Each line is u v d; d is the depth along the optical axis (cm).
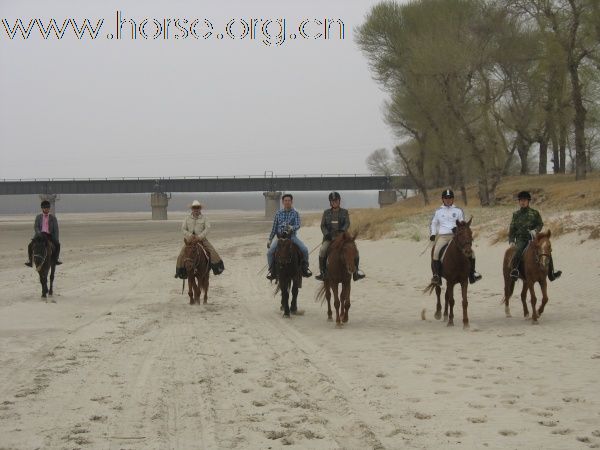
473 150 4656
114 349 1091
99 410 739
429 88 5181
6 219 15862
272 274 1504
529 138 5700
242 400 784
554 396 789
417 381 874
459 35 4725
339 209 1400
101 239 5509
